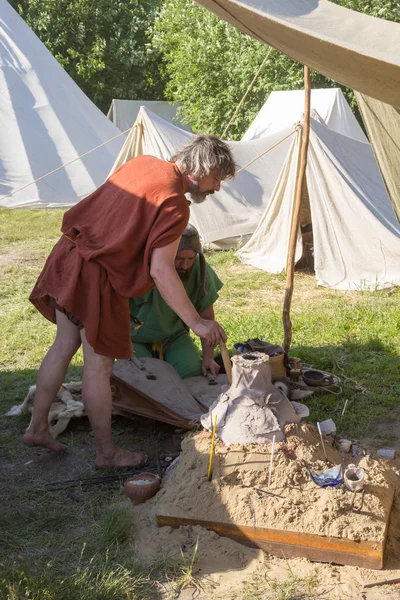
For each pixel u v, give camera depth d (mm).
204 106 18219
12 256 9125
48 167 13086
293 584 2465
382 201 7840
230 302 6871
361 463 2979
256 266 8367
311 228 8320
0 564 2568
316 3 3170
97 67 23547
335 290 7254
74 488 3197
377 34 2877
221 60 17859
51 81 13828
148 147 9078
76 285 3105
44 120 13391
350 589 2439
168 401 3586
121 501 3051
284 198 8203
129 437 3723
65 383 4152
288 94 14320
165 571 2545
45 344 5414
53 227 11031
